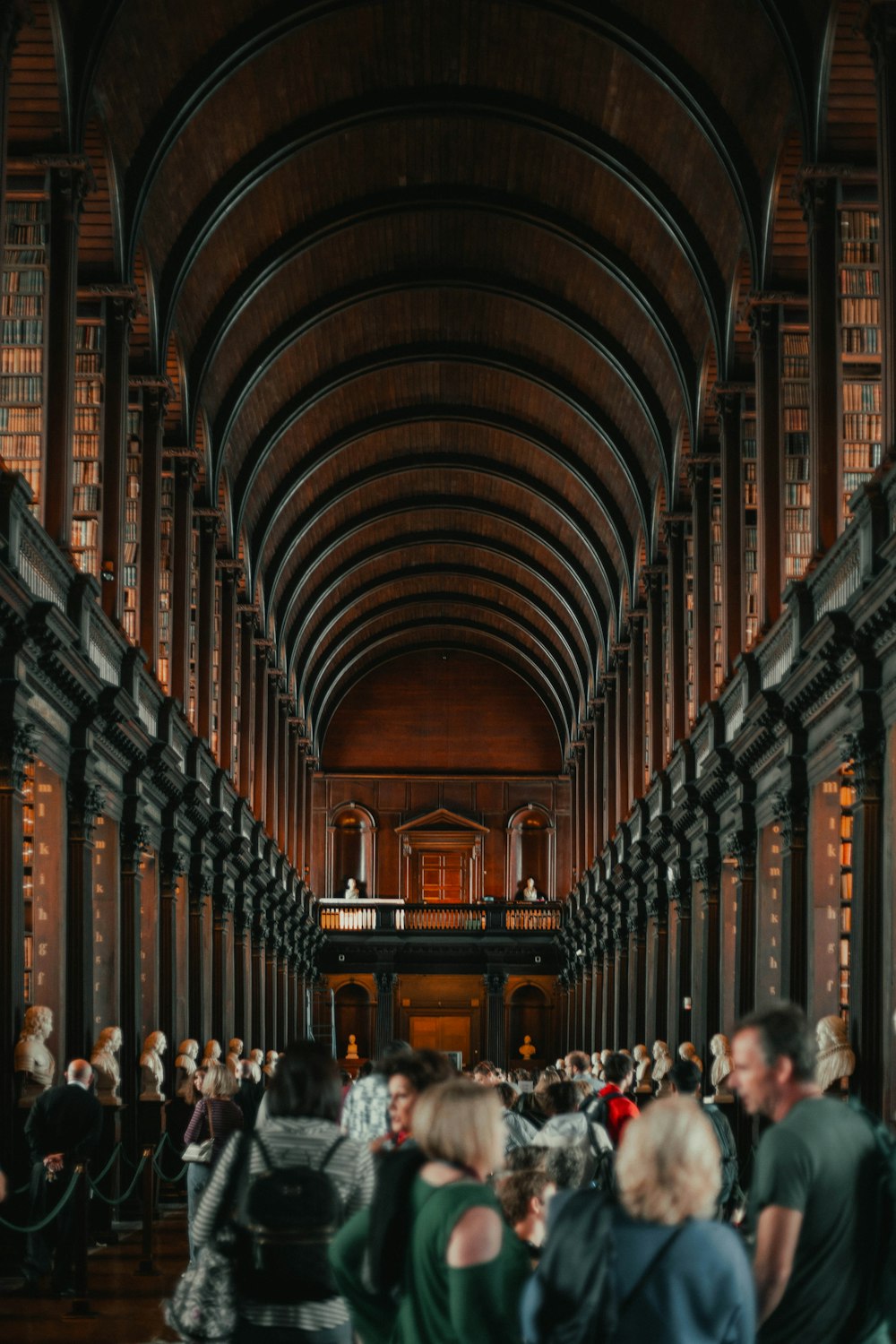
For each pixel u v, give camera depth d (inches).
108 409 860.6
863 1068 607.5
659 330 1109.1
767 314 871.7
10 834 600.7
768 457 868.6
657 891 1221.7
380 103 993.5
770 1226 191.3
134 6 775.1
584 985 1787.6
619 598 1576.0
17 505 604.1
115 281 864.3
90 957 737.0
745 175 867.4
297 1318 221.1
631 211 1053.8
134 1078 847.1
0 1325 476.1
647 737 1397.6
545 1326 167.9
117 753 834.8
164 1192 914.1
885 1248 197.8
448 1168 192.9
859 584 625.0
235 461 1325.0
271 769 1631.4
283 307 1203.9
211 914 1202.0
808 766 768.9
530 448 1553.9
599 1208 170.9
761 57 795.4
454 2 903.7
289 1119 230.5
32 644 629.9
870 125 729.6
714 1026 992.2
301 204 1090.1
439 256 1221.7
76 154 725.3
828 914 757.3
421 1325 185.8
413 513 1768.0
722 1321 167.0
